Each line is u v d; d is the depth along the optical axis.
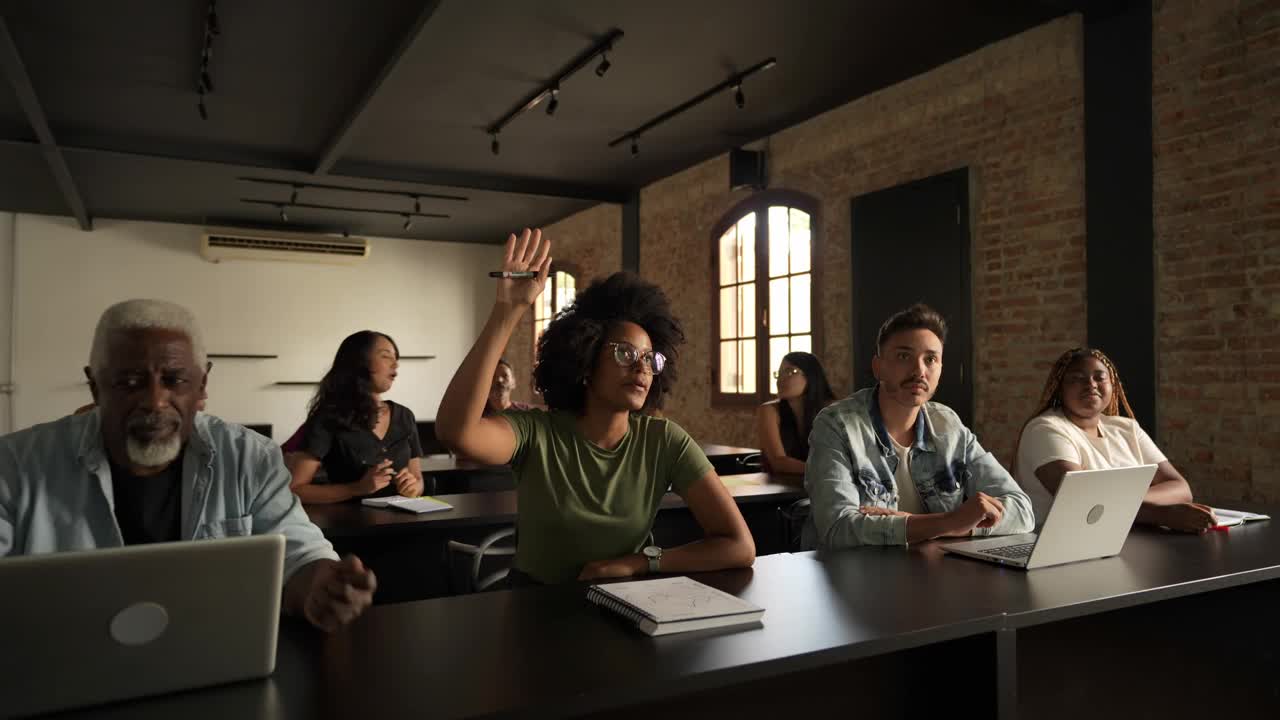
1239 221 3.94
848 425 2.58
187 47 5.16
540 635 1.46
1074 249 4.73
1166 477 3.17
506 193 8.75
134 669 1.15
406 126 6.87
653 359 2.08
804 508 3.52
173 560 1.15
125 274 10.44
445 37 5.08
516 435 2.04
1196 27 4.12
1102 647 2.05
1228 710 2.29
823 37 5.11
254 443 1.81
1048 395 3.21
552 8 4.69
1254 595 2.35
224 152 7.49
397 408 4.14
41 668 1.09
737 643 1.40
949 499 2.59
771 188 7.11
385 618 1.56
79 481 1.64
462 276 12.20
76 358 10.20
